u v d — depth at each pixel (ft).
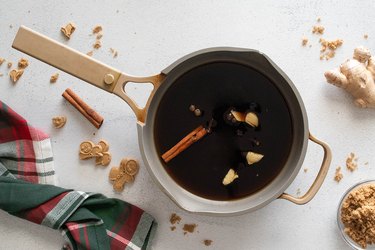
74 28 3.44
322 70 3.38
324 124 3.38
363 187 3.25
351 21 3.37
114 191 3.44
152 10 3.42
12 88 3.47
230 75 3.24
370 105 3.31
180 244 3.43
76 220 3.34
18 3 3.46
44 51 3.05
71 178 3.46
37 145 3.42
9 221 3.49
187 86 3.26
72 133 3.46
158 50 3.42
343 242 3.36
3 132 3.40
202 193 3.26
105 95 3.43
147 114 3.11
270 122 3.22
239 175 3.24
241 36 3.39
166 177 3.26
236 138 3.25
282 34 3.38
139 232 3.39
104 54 3.44
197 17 3.40
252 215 3.41
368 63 3.29
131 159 3.41
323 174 3.02
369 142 3.37
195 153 3.27
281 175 3.18
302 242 3.38
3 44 3.47
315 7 3.37
